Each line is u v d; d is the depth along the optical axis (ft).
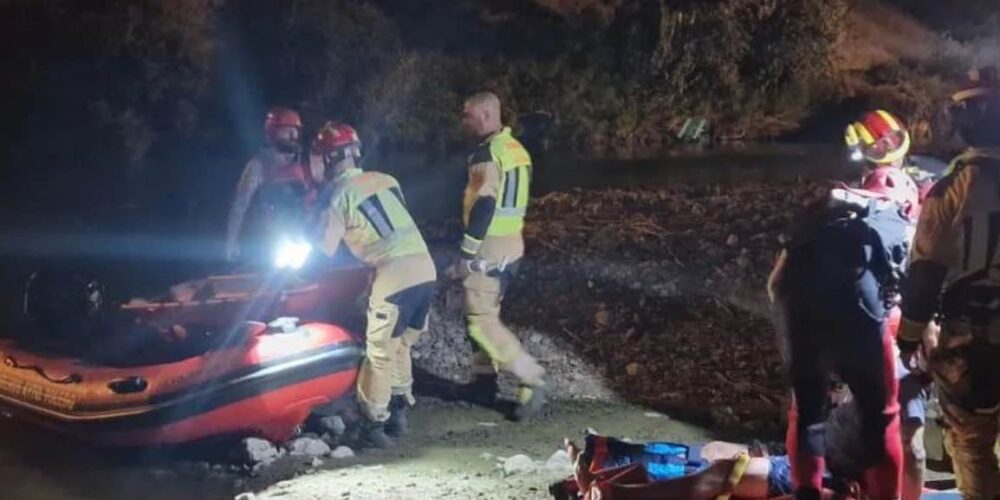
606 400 27.20
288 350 22.76
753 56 90.17
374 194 23.65
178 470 22.93
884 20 102.68
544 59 86.02
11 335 30.04
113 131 64.18
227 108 68.74
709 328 32.40
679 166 70.08
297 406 23.08
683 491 16.19
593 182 63.31
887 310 15.75
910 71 95.09
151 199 58.54
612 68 87.66
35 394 23.43
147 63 66.03
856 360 15.49
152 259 44.47
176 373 22.56
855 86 91.25
